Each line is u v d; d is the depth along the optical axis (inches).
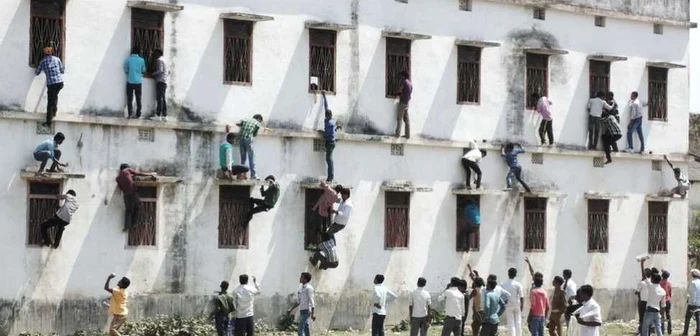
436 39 2090.3
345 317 1987.0
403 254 2049.7
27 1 1706.4
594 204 2273.6
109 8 1774.1
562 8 2225.6
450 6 2106.3
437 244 2090.3
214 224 1865.2
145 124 1792.6
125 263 1782.7
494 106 2150.6
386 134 2033.7
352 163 1998.0
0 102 1683.1
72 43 1743.4
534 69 2204.7
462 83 2124.8
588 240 2263.8
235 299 1669.5
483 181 2138.3
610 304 2283.5
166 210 1819.6
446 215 2100.1
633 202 2316.7
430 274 2080.5
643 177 2330.2
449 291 1699.1
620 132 2269.9
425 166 2076.8
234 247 1882.4
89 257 1753.2
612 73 2293.3
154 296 1806.1
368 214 2014.0
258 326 1889.8
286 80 1935.3
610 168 2288.4
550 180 2215.8
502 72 2162.9
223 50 1878.7
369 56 2018.9
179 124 1824.6
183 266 1834.4
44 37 1724.9
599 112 2247.8
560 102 2229.3
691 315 2076.8
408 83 2022.6
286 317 1923.0
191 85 1846.7
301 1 1952.5
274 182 1887.3
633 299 2311.8
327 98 1973.4
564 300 1808.6
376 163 2025.1
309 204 1962.4
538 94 2204.7
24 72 1702.8
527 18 2194.9
